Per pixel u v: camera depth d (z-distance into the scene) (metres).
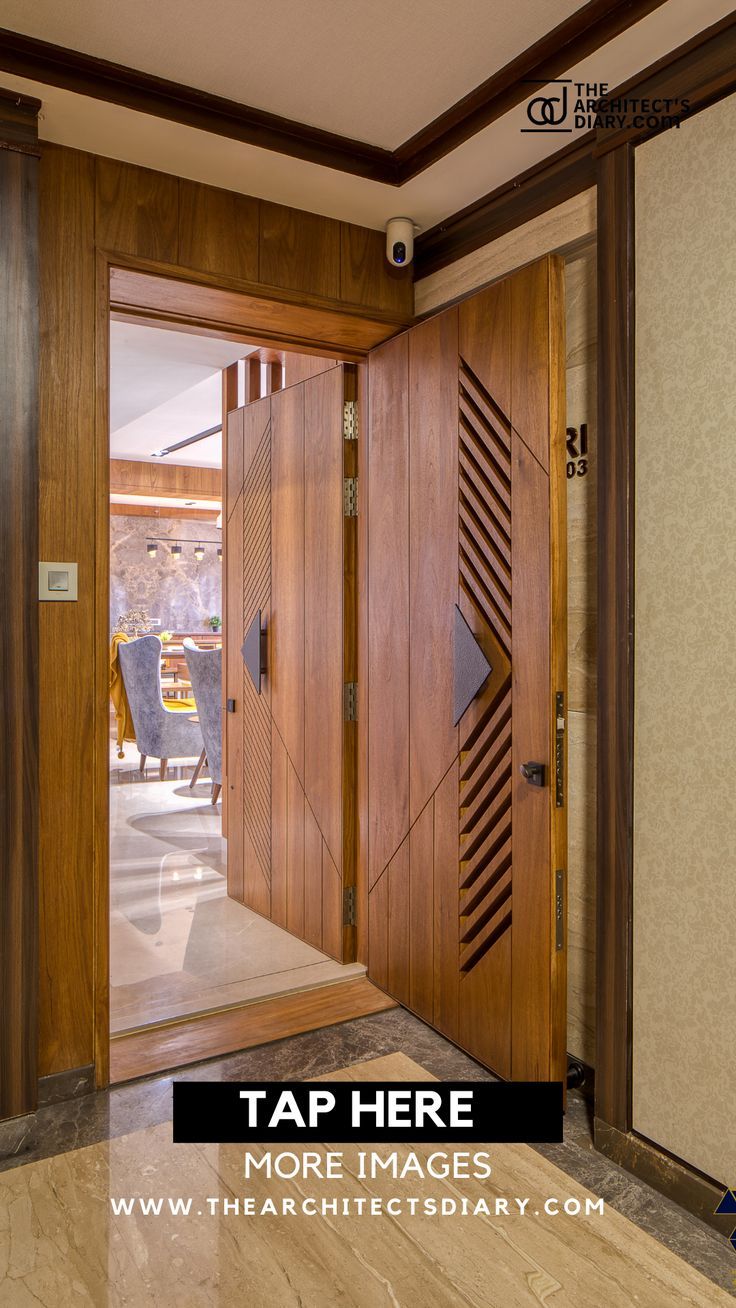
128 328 3.66
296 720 3.53
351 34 1.91
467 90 2.12
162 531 11.78
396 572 2.90
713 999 1.84
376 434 3.01
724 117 1.80
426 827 2.74
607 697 2.09
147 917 3.81
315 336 2.94
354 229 2.77
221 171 2.41
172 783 6.96
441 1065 2.51
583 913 2.34
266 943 3.49
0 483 2.12
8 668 2.14
